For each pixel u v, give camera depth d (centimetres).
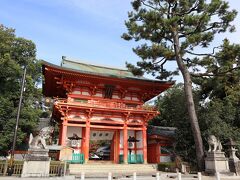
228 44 2489
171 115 3644
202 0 2497
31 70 2992
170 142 3152
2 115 2542
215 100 2981
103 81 3027
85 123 2858
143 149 2953
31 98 2873
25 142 2744
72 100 2930
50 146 2508
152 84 3172
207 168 2223
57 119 3369
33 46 3030
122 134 3053
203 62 2552
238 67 2542
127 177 2052
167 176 2095
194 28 2544
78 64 3428
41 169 1797
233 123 2892
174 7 2648
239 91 2870
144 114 3061
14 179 1620
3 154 2591
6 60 2552
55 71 2712
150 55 2525
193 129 2383
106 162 2873
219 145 2275
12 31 3047
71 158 2573
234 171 2180
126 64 2841
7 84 2673
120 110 2916
